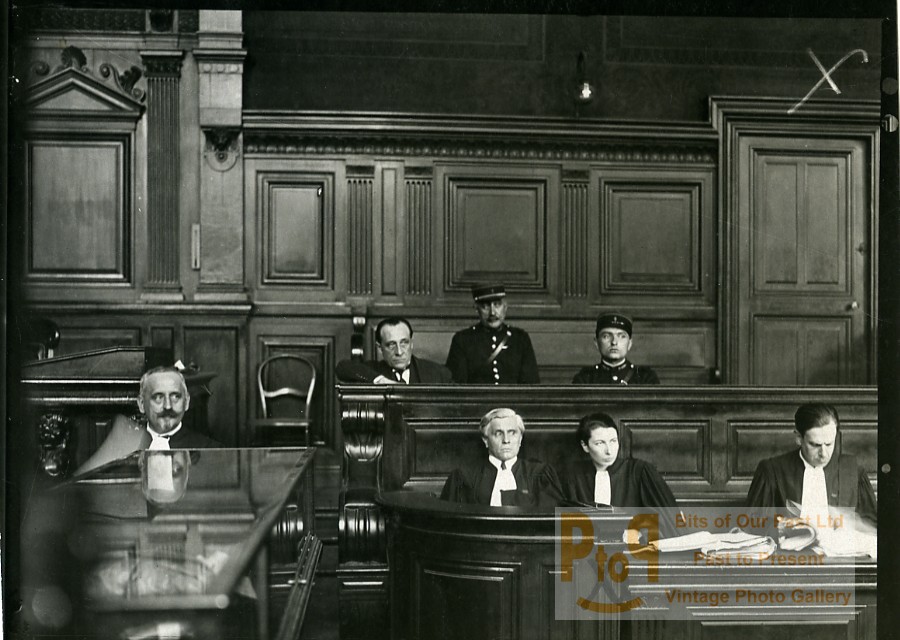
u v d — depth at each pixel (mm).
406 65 6648
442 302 6559
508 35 6707
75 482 2873
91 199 6355
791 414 3779
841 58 6809
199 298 6309
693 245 6746
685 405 3775
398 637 3406
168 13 6289
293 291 6480
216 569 1922
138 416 4730
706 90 6832
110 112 6344
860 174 6840
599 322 5090
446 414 3756
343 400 3723
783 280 6797
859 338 6816
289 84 6559
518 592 3209
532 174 6625
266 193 6469
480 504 3486
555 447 3766
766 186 6781
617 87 6797
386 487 3715
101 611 1806
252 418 6328
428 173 6559
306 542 3258
